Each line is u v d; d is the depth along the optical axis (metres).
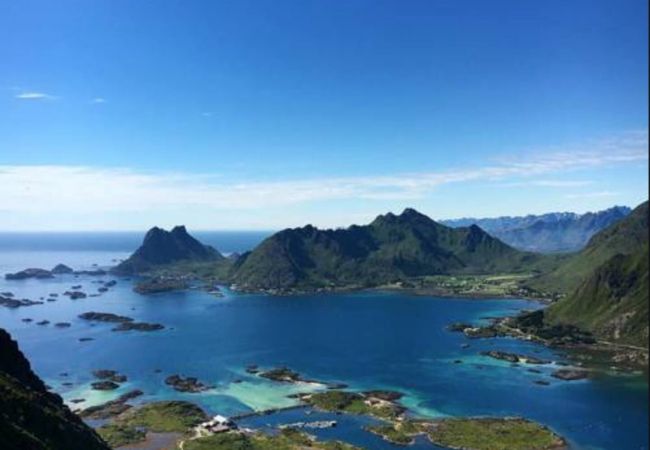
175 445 179.88
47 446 123.69
